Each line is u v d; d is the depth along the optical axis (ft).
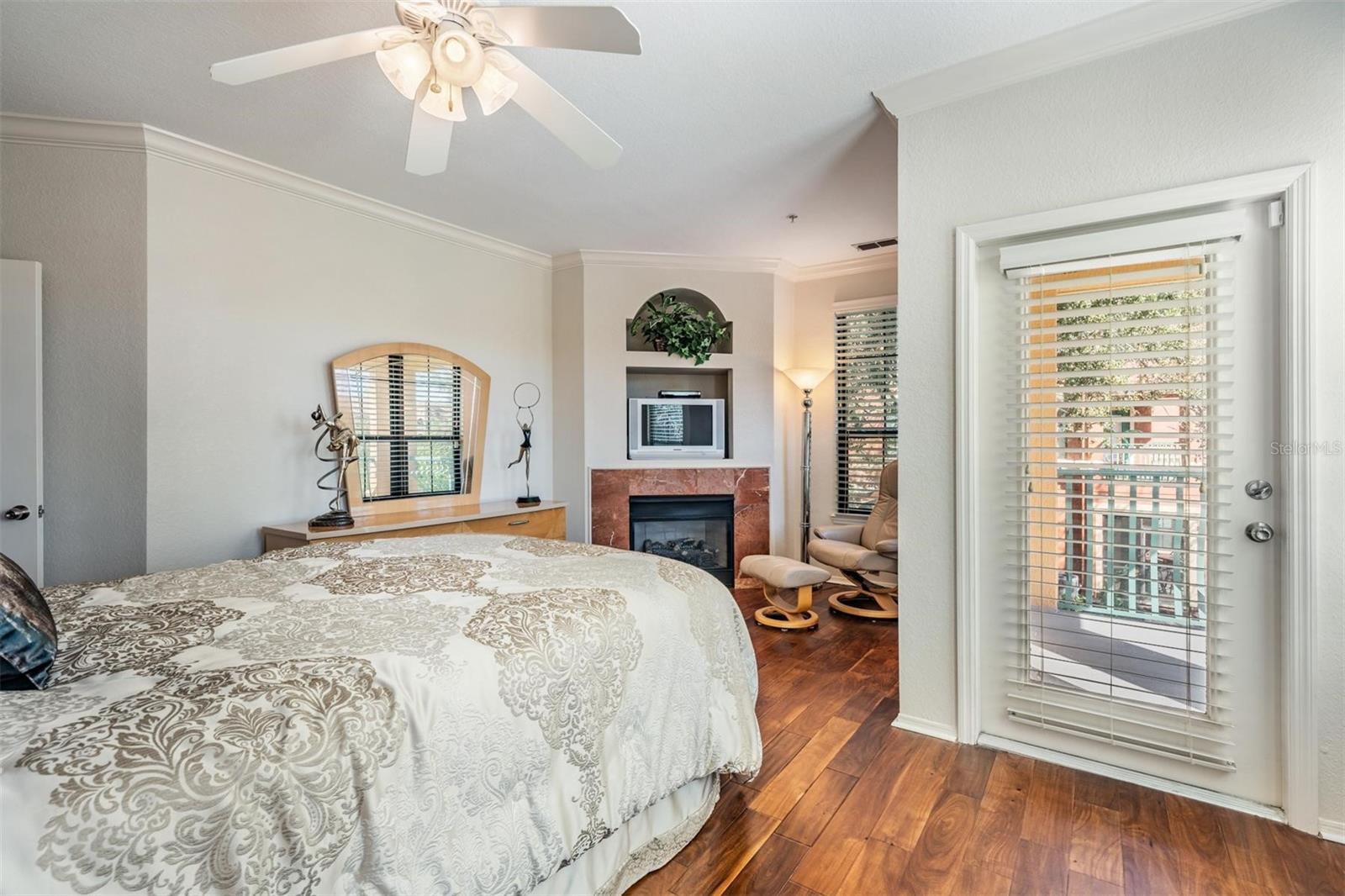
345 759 3.20
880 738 7.64
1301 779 5.74
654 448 15.60
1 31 6.69
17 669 3.24
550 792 4.25
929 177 7.68
